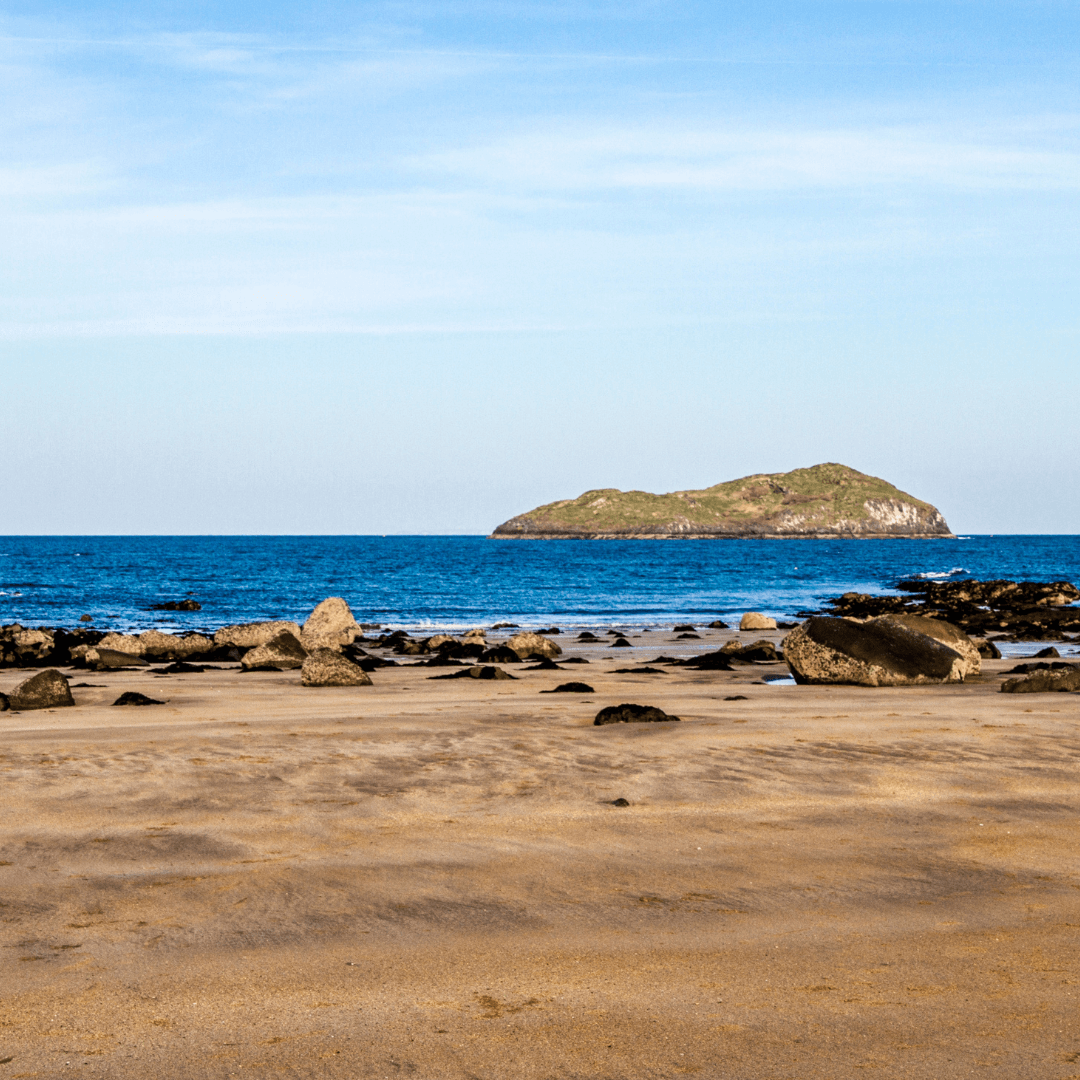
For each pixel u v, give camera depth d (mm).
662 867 6707
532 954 5250
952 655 17750
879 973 4977
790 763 9883
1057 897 6098
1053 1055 4113
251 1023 4469
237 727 12477
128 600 60656
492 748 10750
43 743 11188
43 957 5211
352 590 68562
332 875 6531
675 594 66062
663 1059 4125
